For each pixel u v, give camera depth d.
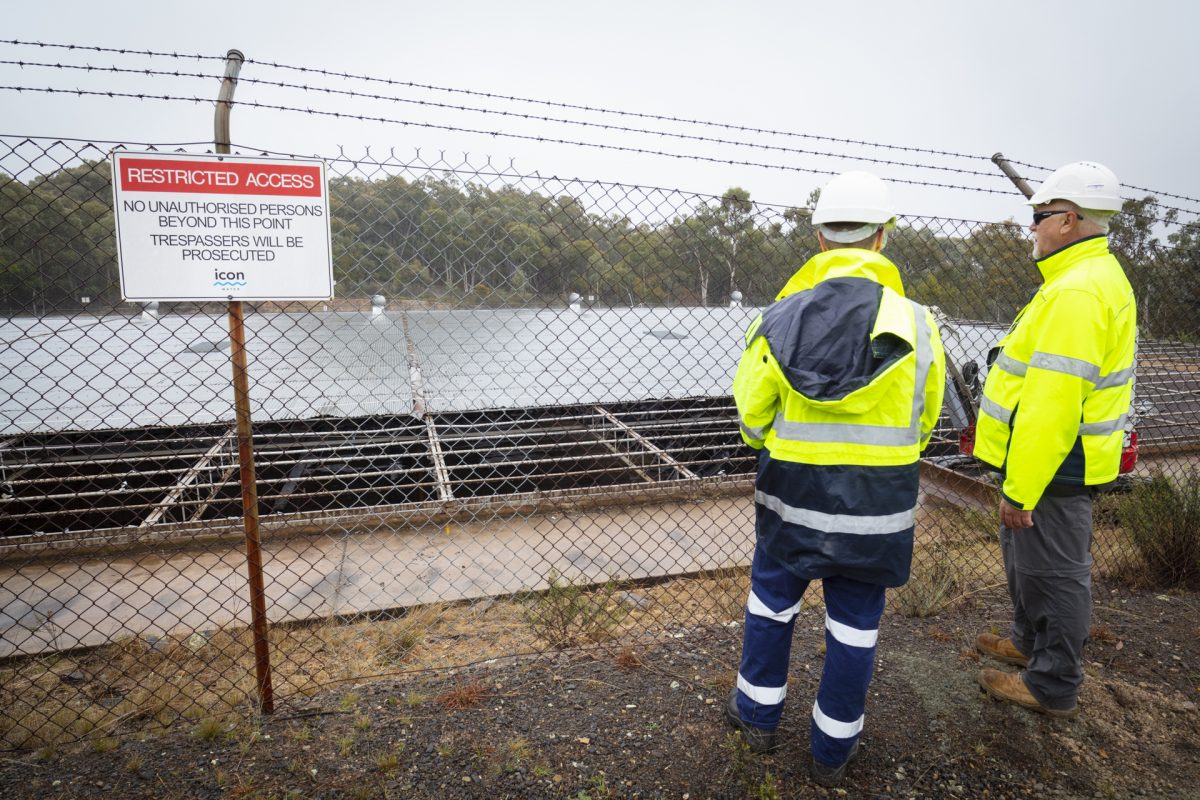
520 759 2.46
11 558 5.02
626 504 6.32
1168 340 4.91
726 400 9.50
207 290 2.31
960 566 4.28
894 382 1.95
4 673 3.52
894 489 2.00
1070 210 2.42
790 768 2.41
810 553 2.06
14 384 9.41
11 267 2.56
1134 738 2.62
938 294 4.34
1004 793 2.32
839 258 2.11
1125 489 5.32
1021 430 2.28
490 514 5.96
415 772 2.40
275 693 3.14
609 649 3.33
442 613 4.18
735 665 3.15
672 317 4.60
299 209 2.35
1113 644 3.33
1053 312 2.25
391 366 8.02
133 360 10.35
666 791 2.32
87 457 6.36
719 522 5.93
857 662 2.16
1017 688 2.77
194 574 4.83
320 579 4.73
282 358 3.72
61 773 2.42
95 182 2.61
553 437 8.26
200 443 7.89
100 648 3.77
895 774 2.40
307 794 2.30
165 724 2.81
